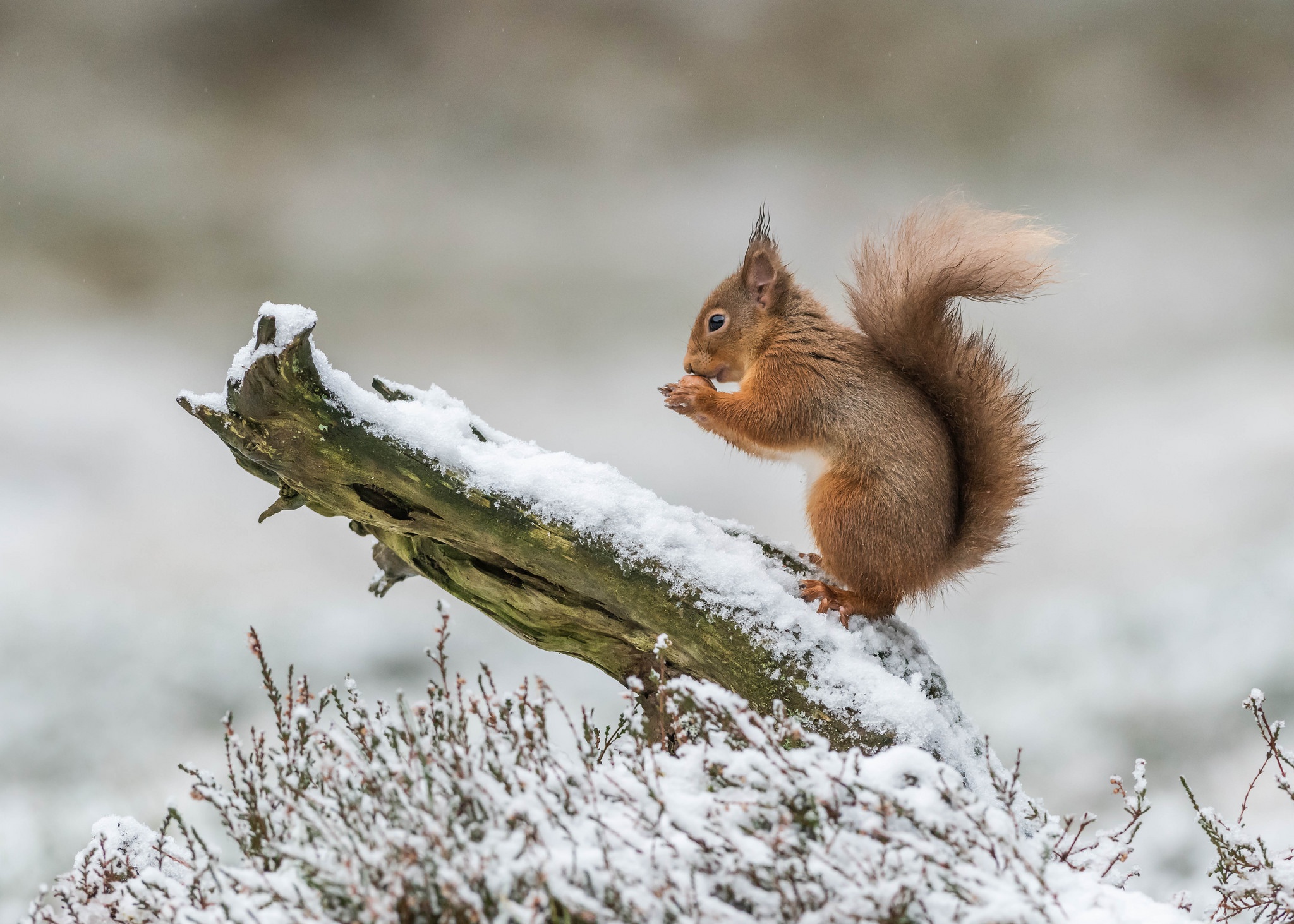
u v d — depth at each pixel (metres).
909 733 4.26
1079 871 4.11
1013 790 3.63
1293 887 3.89
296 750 3.91
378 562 5.61
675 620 4.52
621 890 2.93
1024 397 5.36
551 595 4.79
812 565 5.42
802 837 3.19
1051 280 5.21
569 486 4.62
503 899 2.81
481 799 3.27
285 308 4.25
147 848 4.30
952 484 5.22
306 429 4.38
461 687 3.73
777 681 4.42
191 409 4.46
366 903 2.94
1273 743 4.20
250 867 3.65
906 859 3.20
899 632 5.07
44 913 3.84
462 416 5.04
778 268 6.05
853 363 5.49
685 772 3.58
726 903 3.12
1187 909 4.26
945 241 5.40
